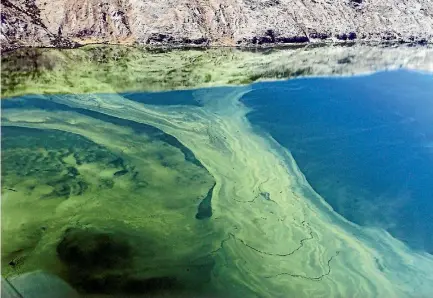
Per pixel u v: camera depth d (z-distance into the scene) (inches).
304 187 538.6
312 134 645.3
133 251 414.0
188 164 533.3
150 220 450.9
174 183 502.0
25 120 559.2
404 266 451.5
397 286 425.4
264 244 446.3
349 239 472.4
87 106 609.6
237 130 621.0
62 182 476.7
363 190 549.3
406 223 509.4
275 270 420.2
